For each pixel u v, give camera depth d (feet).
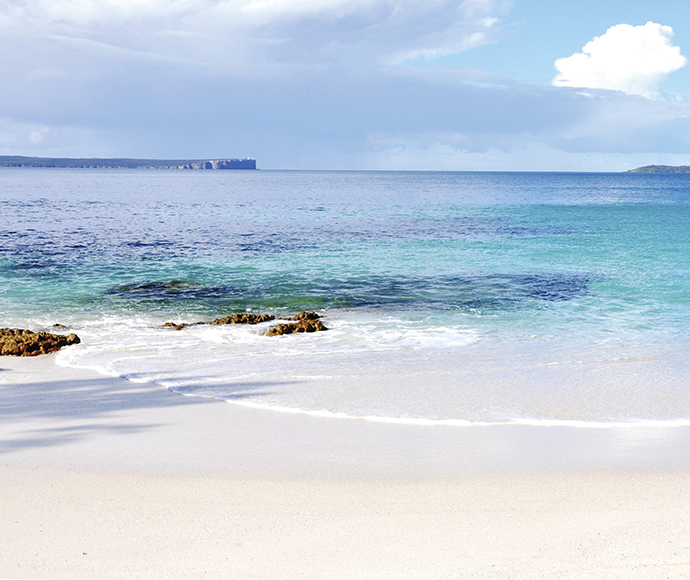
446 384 29.37
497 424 23.89
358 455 20.58
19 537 14.97
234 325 44.14
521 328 43.83
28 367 32.27
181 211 176.65
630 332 42.75
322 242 101.76
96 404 25.91
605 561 14.02
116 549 14.47
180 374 30.76
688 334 42.06
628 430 23.41
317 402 26.37
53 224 127.44
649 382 30.09
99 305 52.03
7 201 208.13
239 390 28.07
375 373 31.27
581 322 46.09
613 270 73.10
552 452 21.03
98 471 19.03
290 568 13.70
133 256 82.48
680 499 17.37
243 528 15.52
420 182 602.85
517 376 30.96
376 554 14.30
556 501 17.20
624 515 16.35
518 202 248.11
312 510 16.56
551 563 13.94
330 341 39.29
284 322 45.21
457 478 18.76
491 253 88.69
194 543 14.78
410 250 91.76
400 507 16.78
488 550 14.51
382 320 46.52
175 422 23.73
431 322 45.85
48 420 23.90
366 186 459.32
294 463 19.83
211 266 74.64
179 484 18.15
